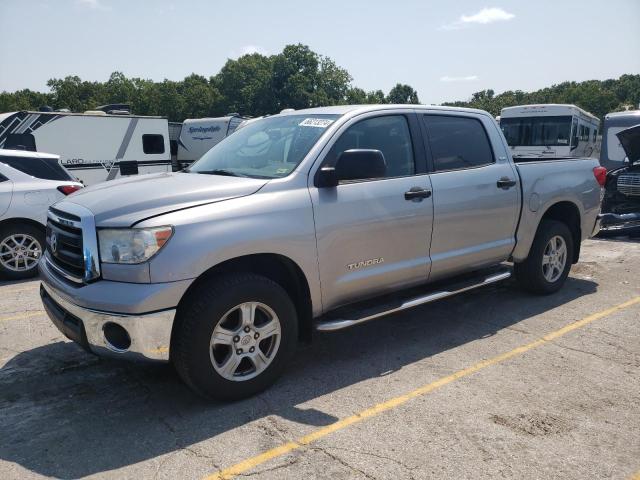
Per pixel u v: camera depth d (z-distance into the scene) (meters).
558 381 3.98
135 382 4.02
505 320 5.31
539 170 5.64
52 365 4.33
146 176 4.33
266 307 3.69
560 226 5.91
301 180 3.90
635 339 4.81
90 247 3.40
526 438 3.23
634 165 9.55
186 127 22.83
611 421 3.42
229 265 3.68
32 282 7.17
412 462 2.99
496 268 5.70
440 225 4.66
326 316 4.28
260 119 5.07
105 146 15.32
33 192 7.26
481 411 3.54
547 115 20.39
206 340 3.43
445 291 4.81
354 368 4.23
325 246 3.94
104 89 82.94
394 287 4.50
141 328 3.24
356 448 3.13
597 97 112.69
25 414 3.56
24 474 2.91
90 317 3.34
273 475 2.89
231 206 3.57
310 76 65.81
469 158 5.04
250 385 3.69
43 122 14.14
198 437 3.26
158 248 3.28
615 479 2.86
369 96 80.00
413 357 4.45
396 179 4.41
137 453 3.10
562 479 2.86
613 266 7.49
